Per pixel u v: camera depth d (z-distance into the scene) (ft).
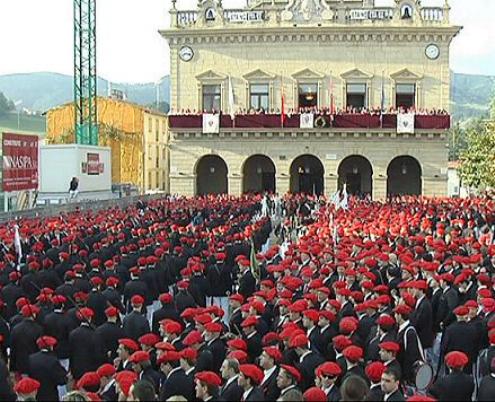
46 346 42.60
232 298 55.26
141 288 63.21
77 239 90.22
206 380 34.71
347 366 39.22
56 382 41.57
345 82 200.75
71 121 267.80
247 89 203.62
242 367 35.73
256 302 50.75
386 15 199.31
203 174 214.48
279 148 200.75
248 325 46.70
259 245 106.22
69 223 107.76
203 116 200.44
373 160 197.98
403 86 200.44
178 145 204.54
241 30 200.95
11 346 47.14
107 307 53.47
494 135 194.80
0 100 411.75
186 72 205.87
